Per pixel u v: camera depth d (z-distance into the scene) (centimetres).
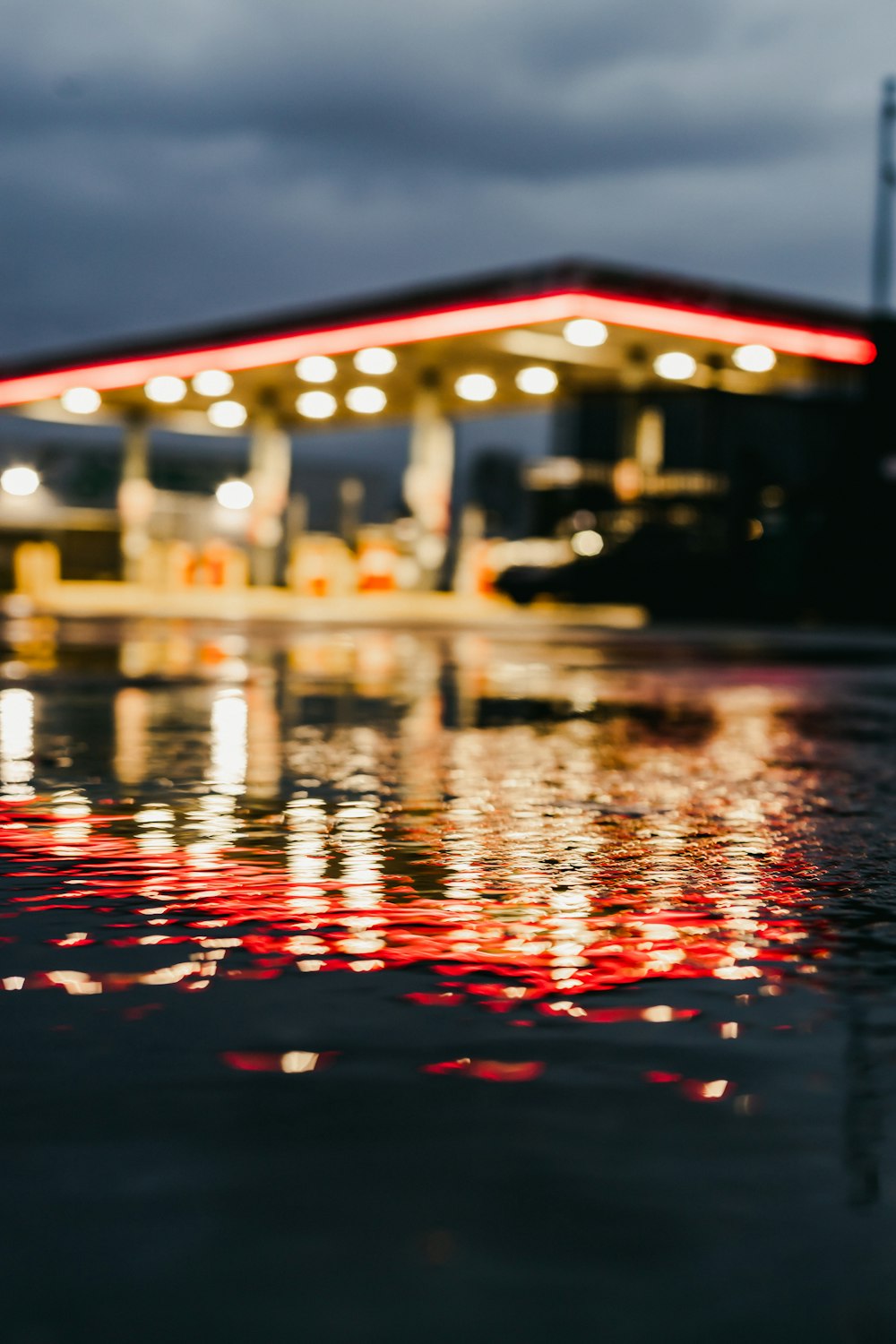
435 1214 218
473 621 3584
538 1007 345
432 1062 299
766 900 482
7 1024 324
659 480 4069
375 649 2284
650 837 614
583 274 2783
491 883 508
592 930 432
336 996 353
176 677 1578
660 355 3294
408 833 615
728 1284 196
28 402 4222
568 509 4525
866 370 3531
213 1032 320
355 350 3262
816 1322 186
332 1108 268
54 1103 270
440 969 383
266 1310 187
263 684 1512
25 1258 202
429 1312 187
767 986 367
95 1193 226
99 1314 186
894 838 615
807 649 2609
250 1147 247
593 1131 257
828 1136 255
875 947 413
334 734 1043
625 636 2944
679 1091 280
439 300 3053
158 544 4762
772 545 3850
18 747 927
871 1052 309
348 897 479
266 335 3456
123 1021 327
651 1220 217
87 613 3650
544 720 1177
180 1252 204
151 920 439
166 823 632
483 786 778
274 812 671
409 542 5234
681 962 392
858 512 3703
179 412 4647
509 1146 249
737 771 861
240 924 436
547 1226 214
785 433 4159
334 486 6606
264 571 4616
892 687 1625
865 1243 209
